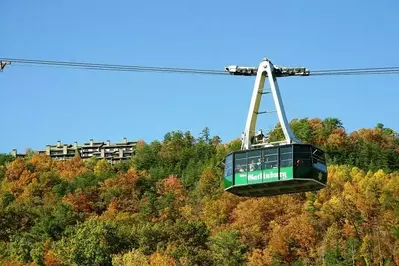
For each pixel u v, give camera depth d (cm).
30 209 16062
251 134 6309
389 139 19612
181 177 19862
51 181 18875
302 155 6059
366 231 14038
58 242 13388
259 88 6162
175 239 13575
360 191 15512
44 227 14825
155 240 13625
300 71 6175
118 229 13962
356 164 18650
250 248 14175
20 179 19025
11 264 12988
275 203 15588
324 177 6206
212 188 17962
